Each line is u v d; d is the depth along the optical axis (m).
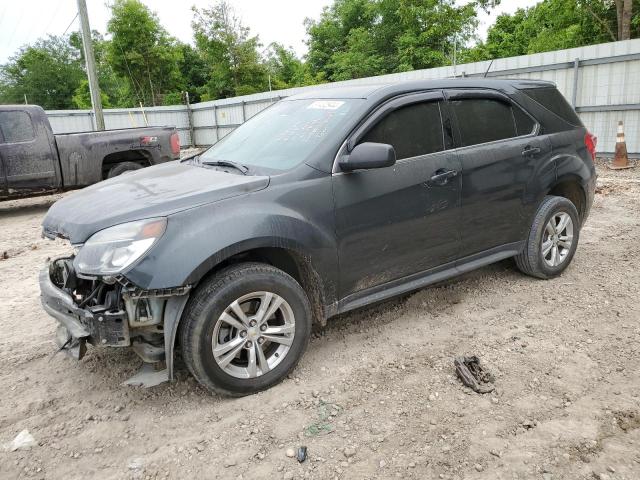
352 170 3.47
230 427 2.98
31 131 9.57
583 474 2.54
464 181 4.10
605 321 4.11
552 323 4.10
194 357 3.03
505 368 3.47
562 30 27.69
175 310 3.00
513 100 4.61
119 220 3.00
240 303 3.18
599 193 8.87
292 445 2.82
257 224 3.13
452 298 4.61
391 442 2.81
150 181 3.67
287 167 3.50
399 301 4.59
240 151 4.03
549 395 3.17
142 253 2.86
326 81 44.00
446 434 2.85
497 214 4.39
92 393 3.40
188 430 2.98
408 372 3.48
